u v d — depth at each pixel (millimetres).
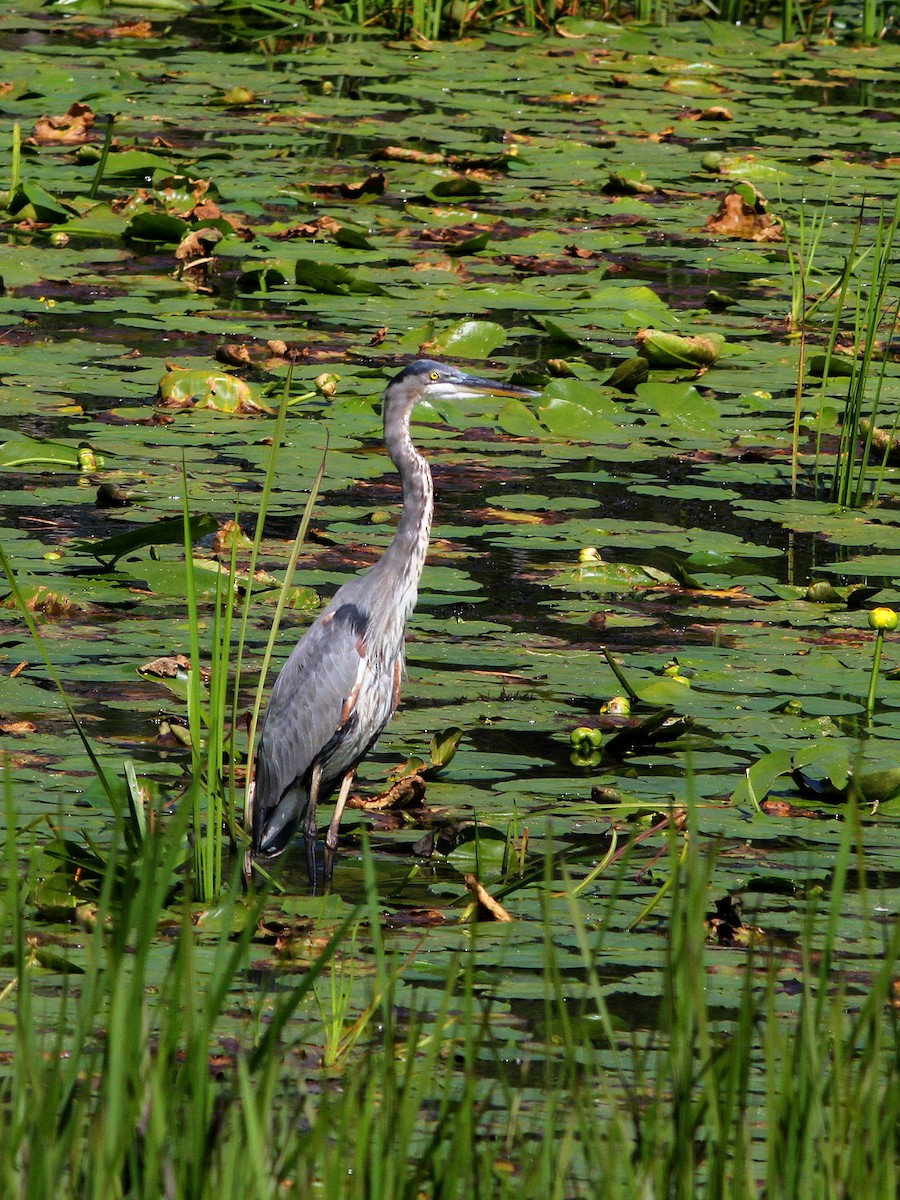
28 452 14703
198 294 19656
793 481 15414
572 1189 6055
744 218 23219
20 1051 5348
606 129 27703
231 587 8664
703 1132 6574
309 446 15586
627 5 36594
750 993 5484
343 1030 7324
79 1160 5277
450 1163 5266
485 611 12656
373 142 26812
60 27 31844
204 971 7742
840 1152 5242
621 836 9633
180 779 9930
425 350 18125
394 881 9117
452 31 33250
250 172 24109
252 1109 4918
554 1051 7250
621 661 11805
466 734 10844
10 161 24047
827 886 9070
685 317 19766
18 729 10320
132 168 23156
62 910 8211
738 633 12406
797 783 10336
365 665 9625
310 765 9539
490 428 16656
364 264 21047
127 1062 5090
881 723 11000
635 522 14445
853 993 7902
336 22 32250
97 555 12250
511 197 24016
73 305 18984
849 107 29781
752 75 31641
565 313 19656
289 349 17828
